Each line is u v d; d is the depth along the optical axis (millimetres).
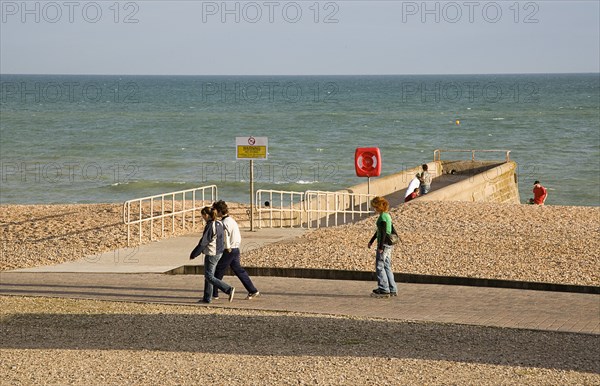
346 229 26750
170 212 29906
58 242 24812
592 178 67062
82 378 11367
